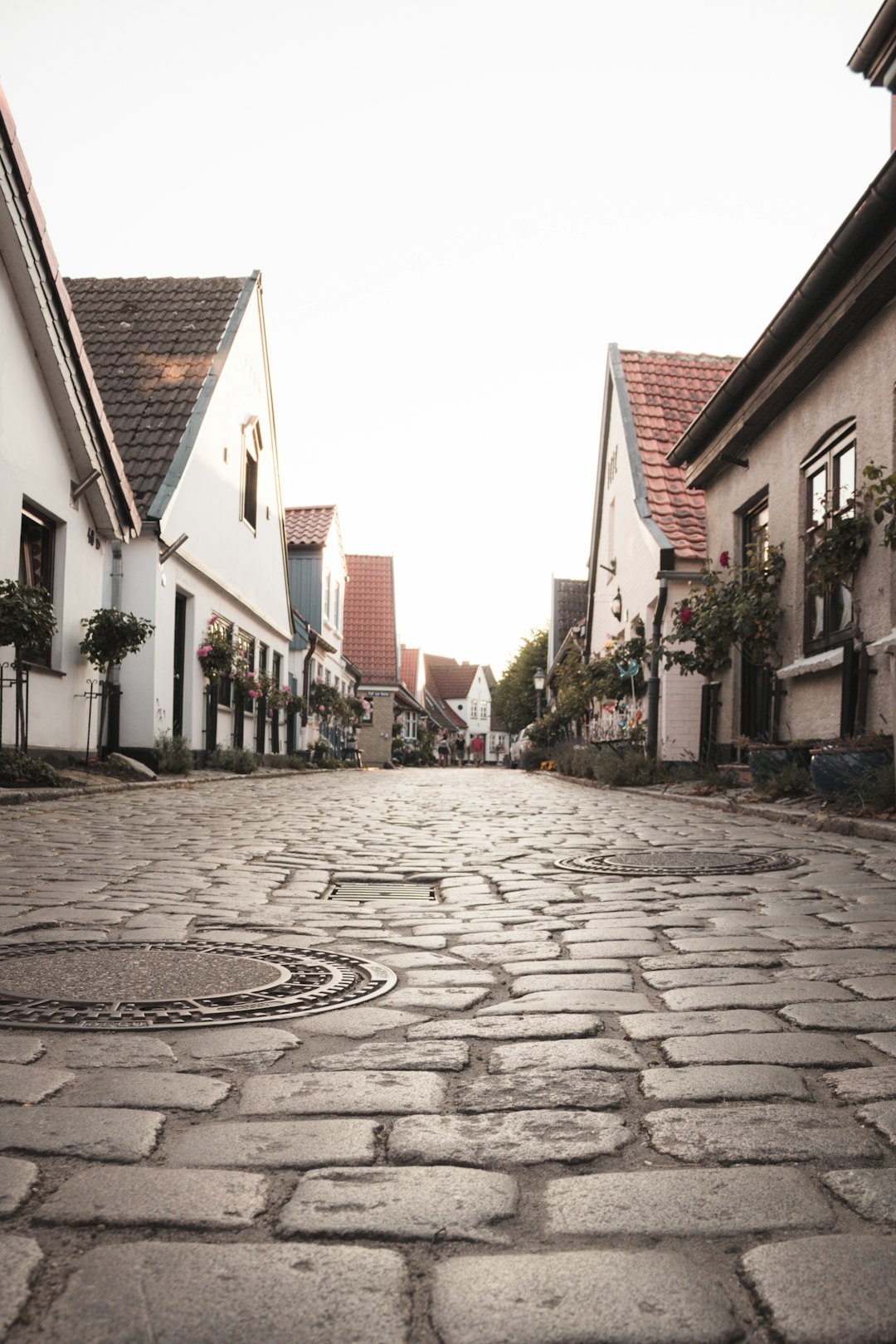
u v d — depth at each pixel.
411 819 10.55
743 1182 1.97
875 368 10.37
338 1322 1.52
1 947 4.00
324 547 34.19
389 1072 2.63
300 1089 2.50
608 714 23.75
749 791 11.88
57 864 6.33
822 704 11.61
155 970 3.68
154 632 16.30
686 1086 2.52
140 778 14.62
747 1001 3.30
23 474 12.08
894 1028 3.01
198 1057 2.75
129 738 16.23
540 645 63.66
